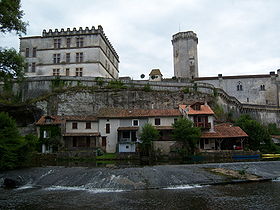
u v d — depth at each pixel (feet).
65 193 61.82
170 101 171.94
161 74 235.40
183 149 117.08
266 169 87.30
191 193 60.18
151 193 60.75
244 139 132.67
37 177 77.61
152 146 119.24
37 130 132.57
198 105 136.15
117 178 71.20
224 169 83.76
